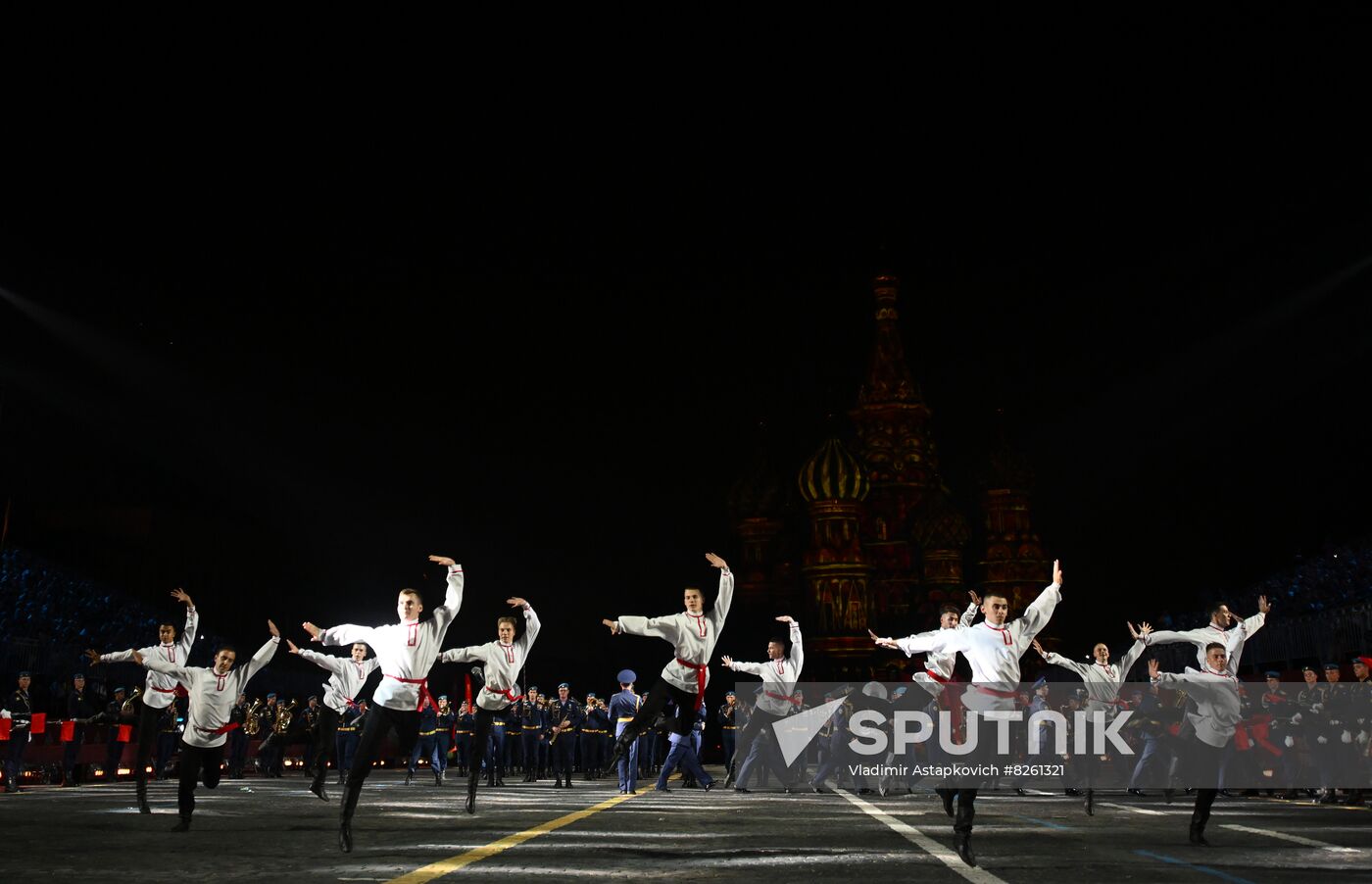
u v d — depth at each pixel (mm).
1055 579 9742
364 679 17750
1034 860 8719
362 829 11398
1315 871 8047
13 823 12141
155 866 8047
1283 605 32562
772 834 10953
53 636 29719
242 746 27484
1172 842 10492
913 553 66125
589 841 10078
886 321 70562
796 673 19734
